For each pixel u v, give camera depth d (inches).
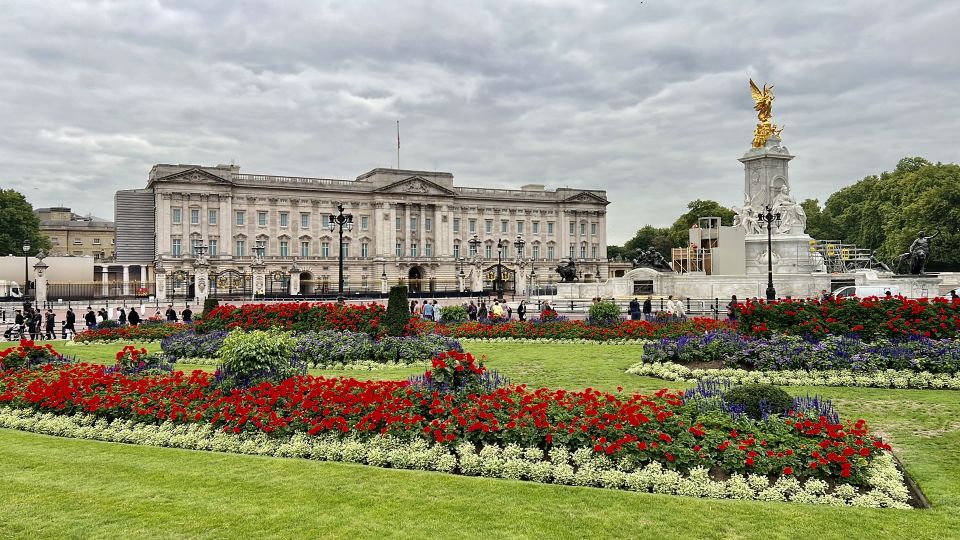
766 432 590.2
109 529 462.3
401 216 6323.8
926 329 1032.8
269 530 460.8
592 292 3051.2
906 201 4825.3
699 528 464.1
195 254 5477.4
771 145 2822.3
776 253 2797.7
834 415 634.2
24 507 501.4
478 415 634.2
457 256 6599.4
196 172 5511.8
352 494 527.8
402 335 1336.1
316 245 6023.6
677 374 1036.5
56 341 1753.2
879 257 5162.4
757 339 1096.2
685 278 2770.7
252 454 653.3
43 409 799.1
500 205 6781.5
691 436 581.3
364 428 654.5
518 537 449.4
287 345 812.6
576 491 533.3
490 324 1673.2
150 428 714.8
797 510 495.8
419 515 485.4
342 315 1395.2
